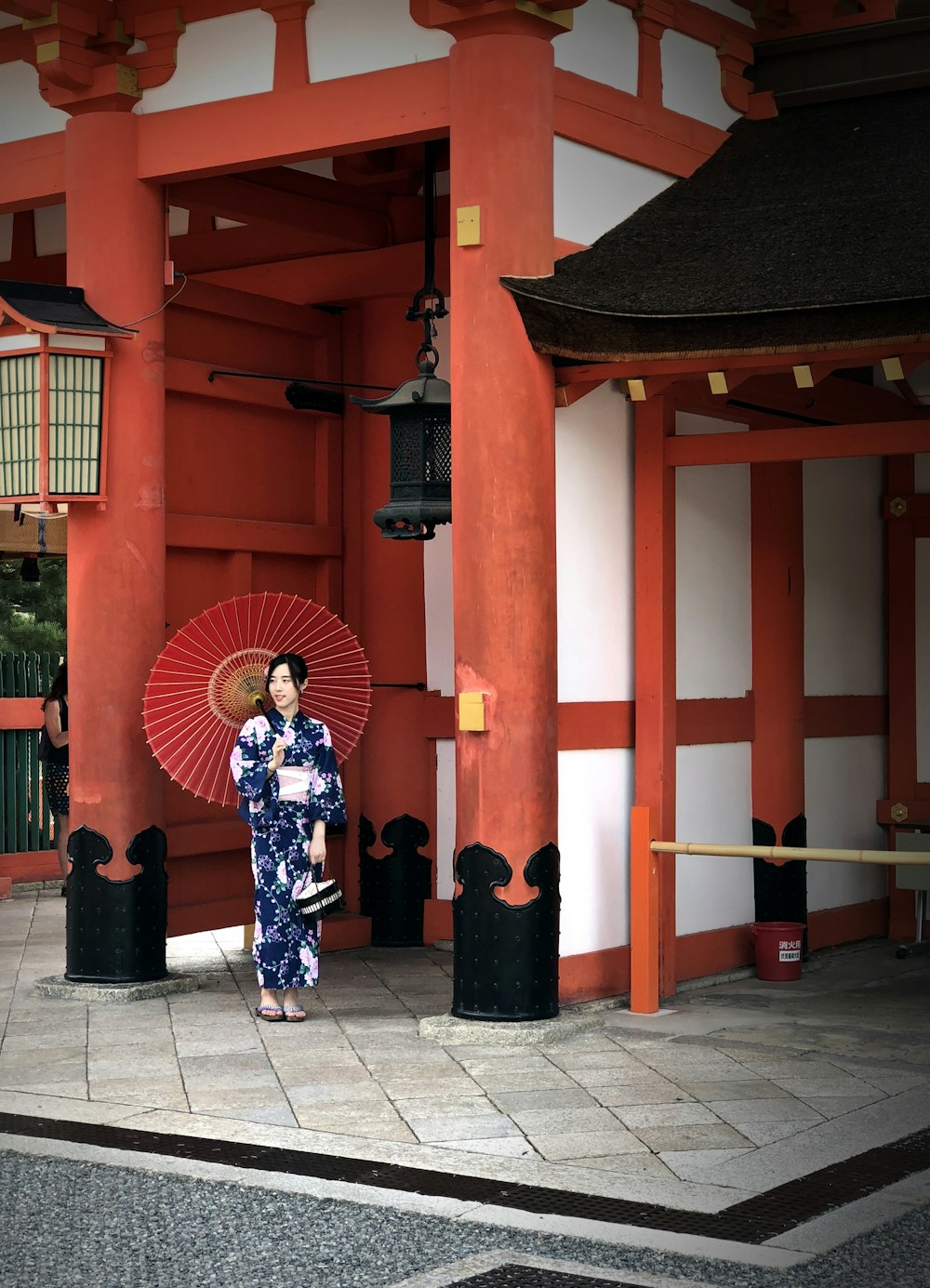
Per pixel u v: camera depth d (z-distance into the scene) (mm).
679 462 7891
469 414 7051
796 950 8484
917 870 9234
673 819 7961
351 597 9570
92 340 7809
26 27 7887
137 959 7934
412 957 9070
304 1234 4574
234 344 8938
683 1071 6414
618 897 7871
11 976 8484
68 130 8141
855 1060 6637
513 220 7004
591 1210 4750
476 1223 4660
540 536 7062
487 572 7008
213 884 8789
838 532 9602
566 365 7168
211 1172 5121
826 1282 4215
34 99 8352
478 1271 4289
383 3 7336
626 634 7938
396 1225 4648
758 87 8891
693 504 8391
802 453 7480
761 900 8805
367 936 9406
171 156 7930
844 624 9625
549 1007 7070
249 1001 7824
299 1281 4227
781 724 8844
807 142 8391
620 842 7883
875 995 8102
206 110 7824
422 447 7500
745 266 7062
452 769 9336
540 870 7020
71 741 8055
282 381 9195
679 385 7941
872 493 9930
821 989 8242
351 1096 6004
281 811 7328
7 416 7855
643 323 6844
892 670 9922
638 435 7926
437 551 9375
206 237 10078
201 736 7512
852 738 9695
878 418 9781
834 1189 4934
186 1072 6379
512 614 6996
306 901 7340
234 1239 4539
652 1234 4551
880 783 9938
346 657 7789
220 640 7449
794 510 8977
